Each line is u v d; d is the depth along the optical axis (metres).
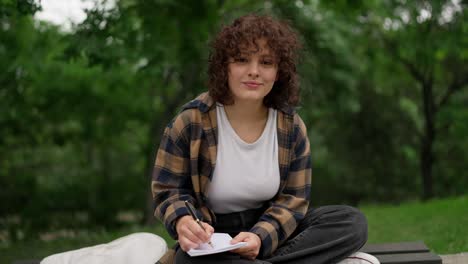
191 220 1.94
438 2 8.06
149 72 6.02
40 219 9.26
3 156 10.32
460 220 4.48
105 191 11.29
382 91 12.13
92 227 9.57
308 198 2.20
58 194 10.87
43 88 9.08
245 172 2.09
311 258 2.04
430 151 10.91
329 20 9.27
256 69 1.99
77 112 9.91
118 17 5.27
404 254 2.57
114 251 2.34
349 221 2.08
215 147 2.08
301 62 2.24
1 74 7.18
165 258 2.12
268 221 2.08
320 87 9.43
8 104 7.95
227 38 2.02
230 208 2.16
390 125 12.07
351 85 9.71
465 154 12.47
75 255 2.35
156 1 5.97
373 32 10.70
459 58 10.65
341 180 12.39
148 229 5.40
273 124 2.16
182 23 6.52
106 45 5.14
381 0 9.10
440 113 11.10
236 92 2.04
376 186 12.32
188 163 2.13
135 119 10.84
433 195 11.16
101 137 11.26
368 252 2.60
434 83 12.12
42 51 7.41
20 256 4.22
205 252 1.81
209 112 2.10
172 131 2.13
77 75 9.06
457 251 3.36
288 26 2.16
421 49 9.41
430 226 4.43
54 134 10.62
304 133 2.23
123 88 9.66
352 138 12.33
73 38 5.04
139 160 12.32
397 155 12.20
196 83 9.30
